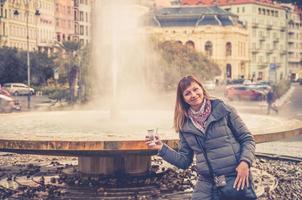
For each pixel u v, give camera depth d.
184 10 104.06
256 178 8.41
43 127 6.92
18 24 64.56
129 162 7.30
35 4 66.06
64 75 43.16
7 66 50.94
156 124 7.26
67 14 60.12
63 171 8.28
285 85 53.94
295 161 11.09
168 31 101.12
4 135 5.70
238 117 4.12
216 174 4.09
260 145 14.05
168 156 4.21
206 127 4.07
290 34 129.50
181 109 4.17
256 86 40.34
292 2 41.78
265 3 120.56
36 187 7.38
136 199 6.69
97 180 7.19
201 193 4.18
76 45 48.28
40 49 63.16
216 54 102.88
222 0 120.56
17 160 10.72
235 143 4.10
